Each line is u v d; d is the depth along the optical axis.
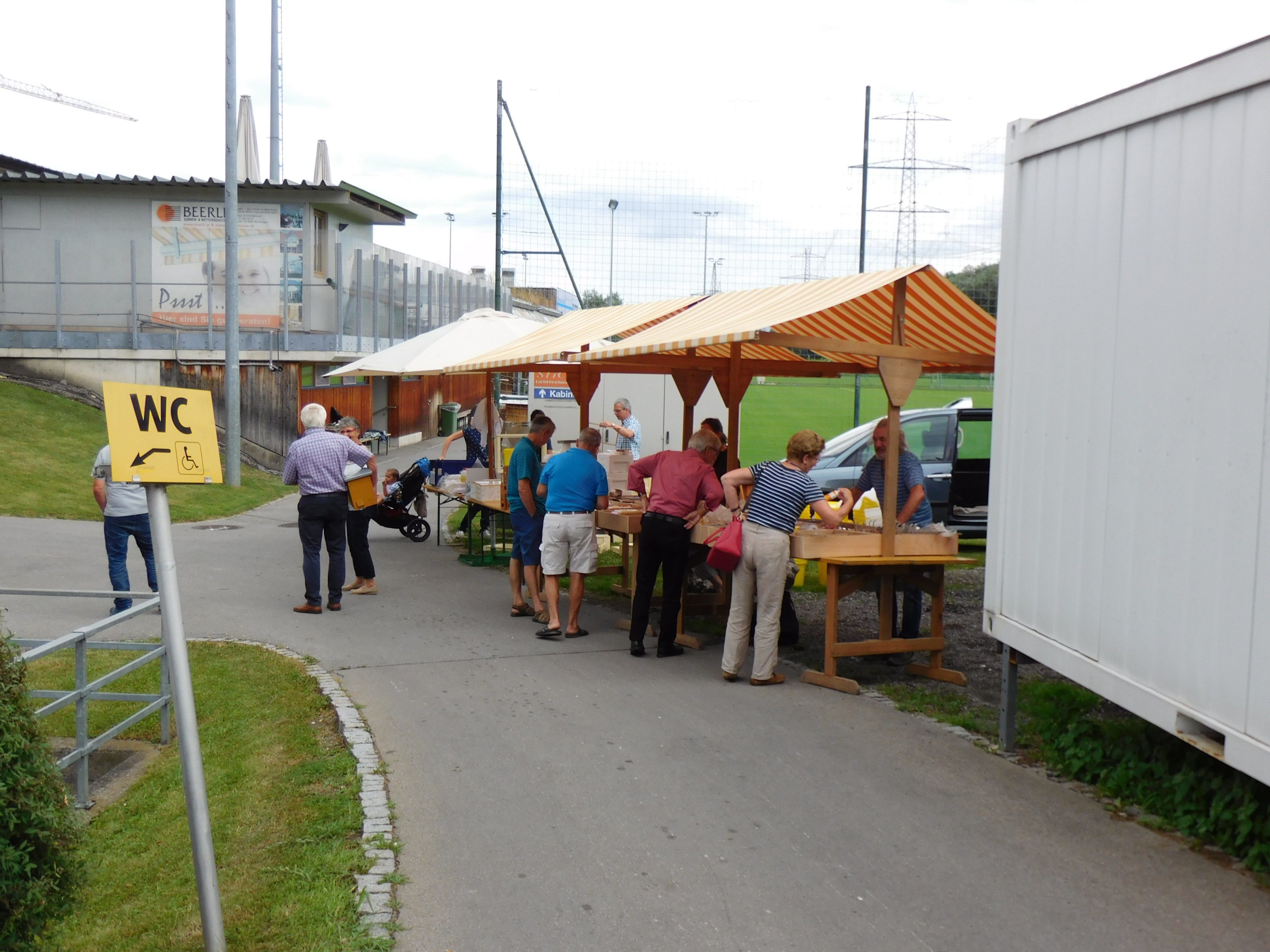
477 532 16.36
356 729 6.44
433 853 4.70
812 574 12.71
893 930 4.04
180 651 3.70
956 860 4.65
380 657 8.40
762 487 7.58
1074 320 5.34
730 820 5.09
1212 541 4.26
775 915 4.16
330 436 10.22
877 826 5.02
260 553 13.84
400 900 4.25
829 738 6.37
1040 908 4.21
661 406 19.03
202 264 25.48
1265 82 3.96
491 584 12.00
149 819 5.36
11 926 3.35
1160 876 4.49
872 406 32.88
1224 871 4.54
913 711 6.99
